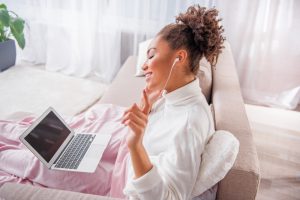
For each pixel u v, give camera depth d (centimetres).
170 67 85
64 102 244
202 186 83
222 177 82
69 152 120
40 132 118
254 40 252
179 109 92
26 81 276
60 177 110
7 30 302
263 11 240
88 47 299
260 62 260
